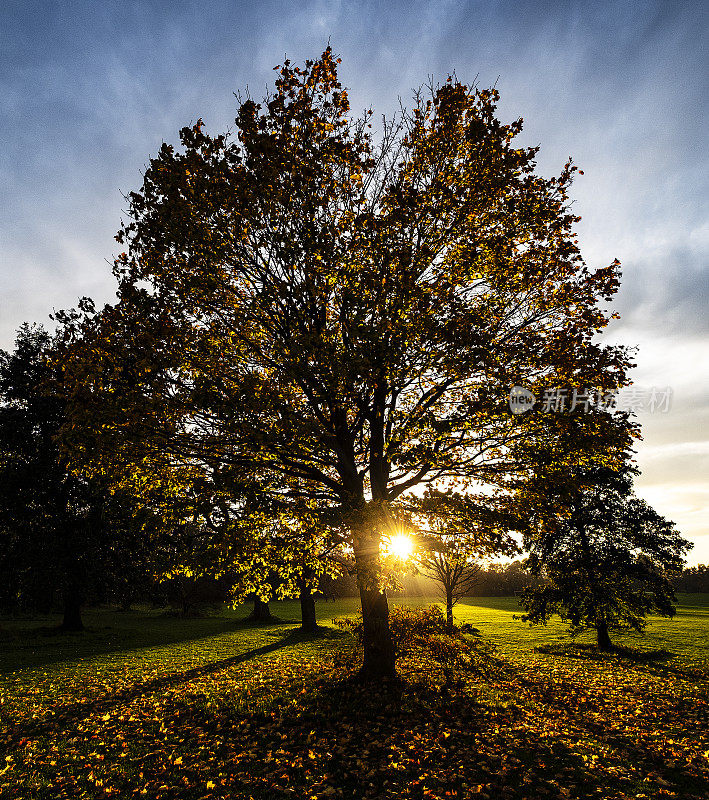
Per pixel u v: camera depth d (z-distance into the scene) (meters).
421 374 11.05
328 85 10.59
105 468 10.93
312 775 7.21
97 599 32.84
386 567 9.70
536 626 35.47
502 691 12.48
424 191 10.85
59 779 7.20
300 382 10.33
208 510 9.84
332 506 10.26
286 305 11.09
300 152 10.52
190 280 10.33
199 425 10.77
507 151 10.62
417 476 12.27
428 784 6.84
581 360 10.11
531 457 10.85
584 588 22.92
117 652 22.05
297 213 10.70
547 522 11.30
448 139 10.91
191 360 10.45
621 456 10.71
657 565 23.66
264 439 10.06
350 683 11.86
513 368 10.59
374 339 9.24
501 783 6.84
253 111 10.59
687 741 8.48
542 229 10.84
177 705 11.39
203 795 6.68
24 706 11.52
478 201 10.79
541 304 11.21
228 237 10.66
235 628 33.38
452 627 26.06
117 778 7.25
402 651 19.45
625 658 20.31
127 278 10.72
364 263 10.62
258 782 6.97
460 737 8.70
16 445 30.95
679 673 16.25
